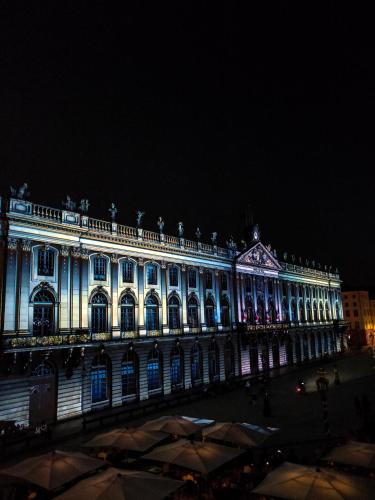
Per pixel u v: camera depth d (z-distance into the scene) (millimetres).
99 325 43312
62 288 39844
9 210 36281
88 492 15320
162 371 49812
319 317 93875
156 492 15422
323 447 25594
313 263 98375
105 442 22641
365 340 127625
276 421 35312
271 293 76312
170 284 53188
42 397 36406
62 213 40719
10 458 27359
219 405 42406
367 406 34375
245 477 20422
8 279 35500
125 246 47125
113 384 43219
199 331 56531
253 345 67750
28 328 36406
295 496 14766
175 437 27000
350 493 14695
